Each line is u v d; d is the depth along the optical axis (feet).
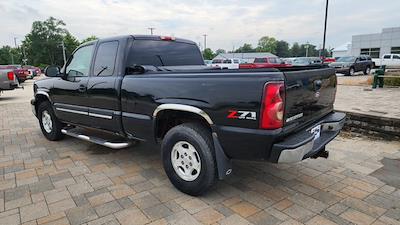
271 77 8.46
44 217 9.45
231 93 9.06
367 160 14.19
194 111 9.89
